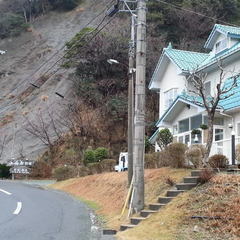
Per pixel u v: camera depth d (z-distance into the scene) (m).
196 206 11.71
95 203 18.81
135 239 10.62
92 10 83.00
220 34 27.48
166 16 54.84
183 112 25.77
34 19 86.44
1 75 69.12
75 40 50.16
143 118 14.31
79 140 42.84
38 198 19.53
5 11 91.25
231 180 12.55
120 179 19.97
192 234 10.30
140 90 14.42
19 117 53.66
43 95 56.03
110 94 47.38
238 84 22.38
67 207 16.67
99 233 11.66
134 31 18.38
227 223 10.37
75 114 45.22
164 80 31.16
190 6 54.78
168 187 14.59
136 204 13.72
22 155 44.56
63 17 84.25
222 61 23.30
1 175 39.19
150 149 29.14
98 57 48.34
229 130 22.25
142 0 14.81
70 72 59.16
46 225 12.51
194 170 14.55
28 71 68.06
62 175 30.38
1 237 10.68
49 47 73.94
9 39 81.06
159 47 47.97
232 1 56.84
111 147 42.59
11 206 16.66
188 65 27.72
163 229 11.04
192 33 54.50
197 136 23.05
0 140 49.53
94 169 28.09
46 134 43.59
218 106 21.80
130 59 18.03
